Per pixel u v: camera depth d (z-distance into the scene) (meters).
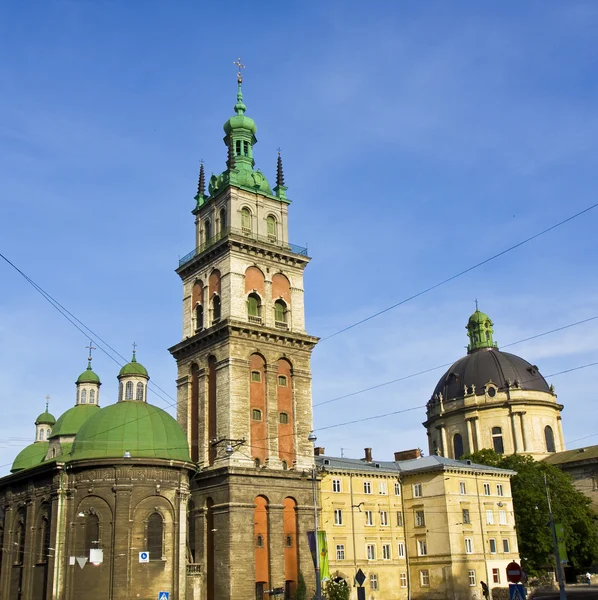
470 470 95.12
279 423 80.94
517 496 103.00
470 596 88.50
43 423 102.75
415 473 94.38
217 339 81.31
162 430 71.94
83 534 66.69
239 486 73.94
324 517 85.06
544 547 99.12
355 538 87.69
